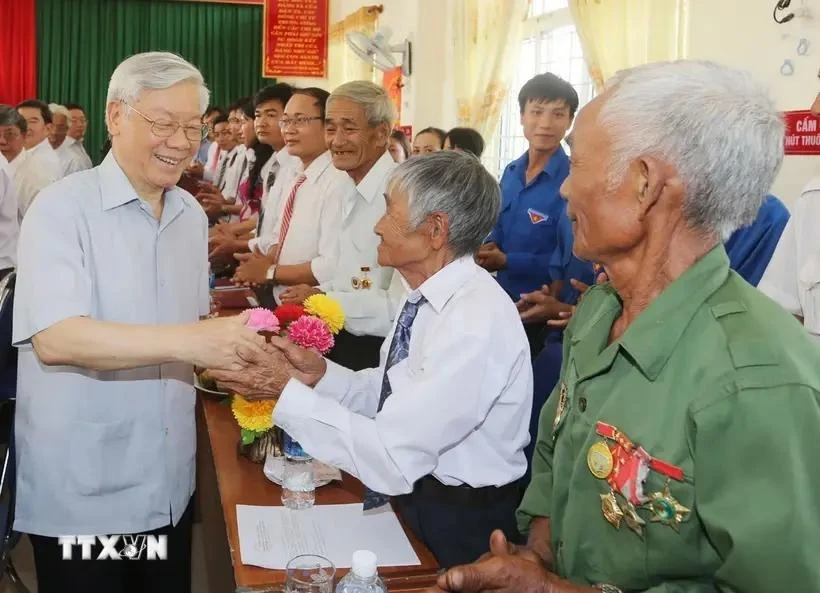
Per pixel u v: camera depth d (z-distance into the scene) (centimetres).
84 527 160
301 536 134
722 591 81
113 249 155
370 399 154
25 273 145
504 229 305
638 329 87
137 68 146
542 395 172
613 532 89
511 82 539
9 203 393
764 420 76
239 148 576
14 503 176
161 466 167
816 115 239
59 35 1064
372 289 236
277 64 773
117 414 160
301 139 283
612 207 87
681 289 86
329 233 260
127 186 154
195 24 1095
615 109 86
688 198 84
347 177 256
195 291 178
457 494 137
